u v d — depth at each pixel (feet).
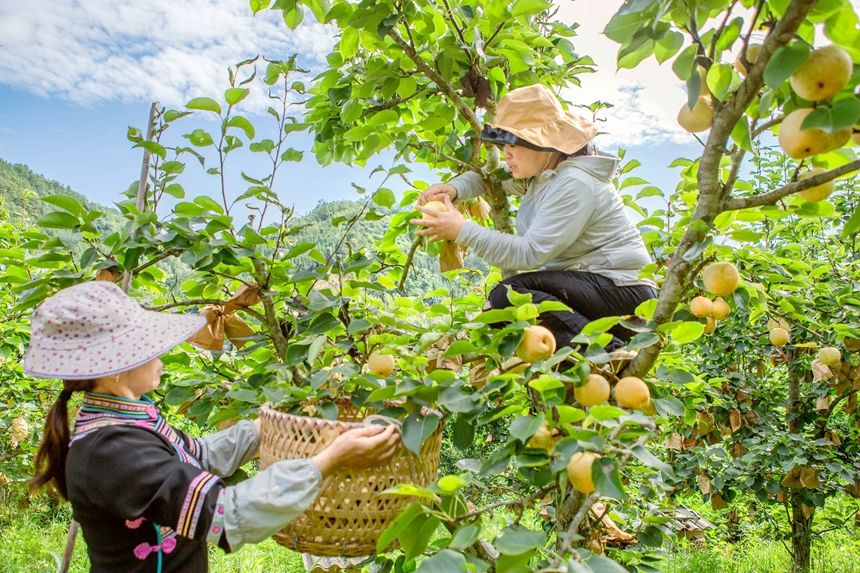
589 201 6.71
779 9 4.44
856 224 5.08
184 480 4.96
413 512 4.90
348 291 7.93
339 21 8.25
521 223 7.45
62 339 5.23
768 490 15.90
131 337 5.30
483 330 6.12
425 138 10.38
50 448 5.45
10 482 19.20
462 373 7.48
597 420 4.77
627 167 8.99
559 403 5.08
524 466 5.49
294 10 8.47
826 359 11.16
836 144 4.48
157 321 5.59
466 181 8.59
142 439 5.26
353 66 9.77
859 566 19.10
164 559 5.37
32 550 18.90
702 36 5.12
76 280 7.56
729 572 18.48
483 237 6.85
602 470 4.59
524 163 7.13
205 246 7.30
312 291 7.20
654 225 9.52
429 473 5.70
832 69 4.17
